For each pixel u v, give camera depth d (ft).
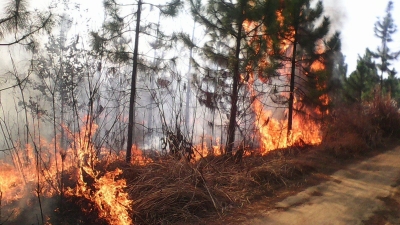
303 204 23.18
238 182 26.96
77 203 20.51
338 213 21.49
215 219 20.62
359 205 22.98
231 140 36.11
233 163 31.83
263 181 27.91
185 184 23.17
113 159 28.91
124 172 25.67
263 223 19.92
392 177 30.09
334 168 33.30
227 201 23.24
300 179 29.43
